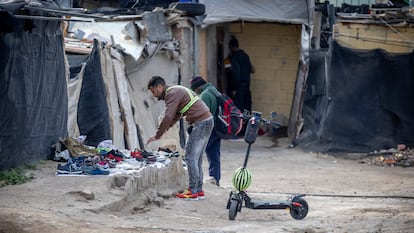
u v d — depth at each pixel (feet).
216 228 85.30
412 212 103.96
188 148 105.40
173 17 166.30
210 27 212.64
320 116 189.88
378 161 174.70
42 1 109.81
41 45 110.01
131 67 156.66
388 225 88.43
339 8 222.07
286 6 200.03
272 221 96.02
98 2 218.79
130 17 161.58
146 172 102.78
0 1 102.37
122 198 91.09
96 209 83.92
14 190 88.74
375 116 181.27
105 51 144.36
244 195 95.55
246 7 199.11
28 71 105.50
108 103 143.54
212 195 112.78
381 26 188.44
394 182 144.87
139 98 158.10
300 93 202.28
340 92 182.91
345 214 102.32
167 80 169.27
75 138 119.85
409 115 179.52
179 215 95.25
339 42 191.01
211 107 116.06
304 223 92.38
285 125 224.33
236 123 116.98
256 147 200.03
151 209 97.09
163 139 161.58
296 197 96.63
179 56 171.22
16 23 98.68
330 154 183.52
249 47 228.22
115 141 145.79
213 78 216.95
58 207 81.76
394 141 180.65
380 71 180.75
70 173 99.35
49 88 112.78
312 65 194.18
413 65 179.63
